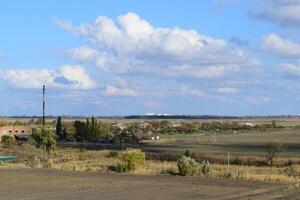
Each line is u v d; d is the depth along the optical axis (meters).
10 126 129.12
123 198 27.22
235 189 31.25
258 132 193.62
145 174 42.09
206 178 38.50
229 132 197.25
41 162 55.09
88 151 85.69
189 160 42.38
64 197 27.73
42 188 31.84
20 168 47.62
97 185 33.50
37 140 86.06
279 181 36.50
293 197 27.44
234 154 78.44
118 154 71.06
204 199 26.77
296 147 100.69
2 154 73.44
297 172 45.84
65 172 43.12
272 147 74.50
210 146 105.19
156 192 29.75
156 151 87.75
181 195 28.36
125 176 39.91
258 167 55.81
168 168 47.00
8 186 32.91
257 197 27.50
